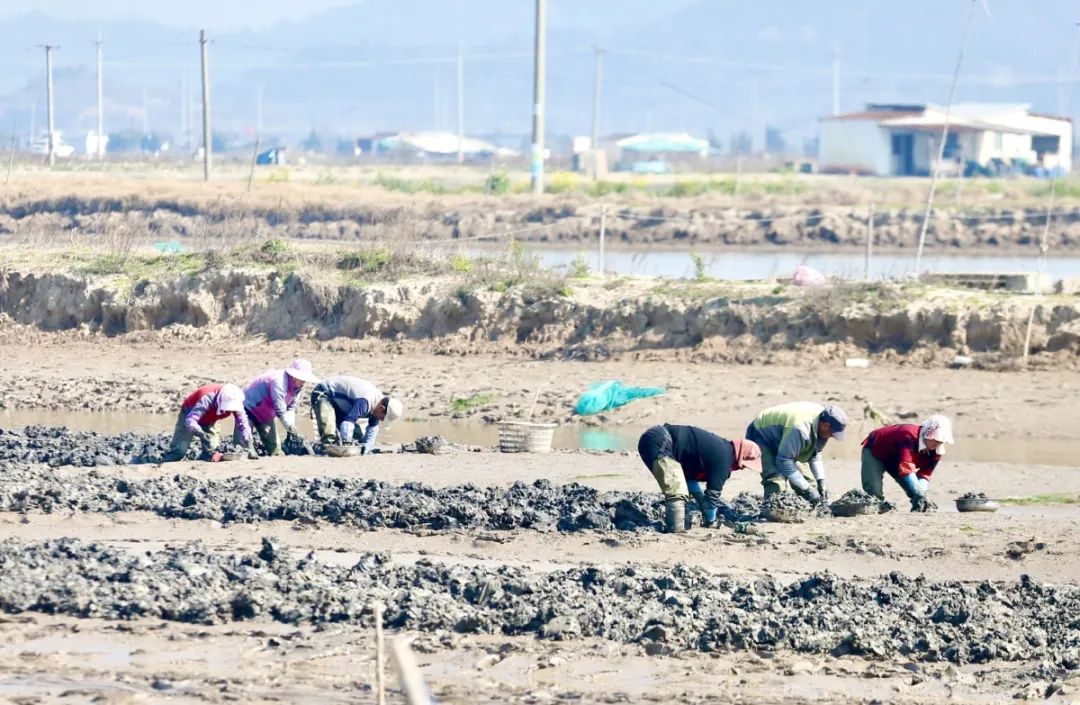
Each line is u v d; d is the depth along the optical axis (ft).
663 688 159.63
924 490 241.14
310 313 449.48
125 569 199.72
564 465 282.97
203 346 446.19
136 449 291.38
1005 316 380.78
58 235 549.13
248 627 180.45
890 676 163.84
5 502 241.76
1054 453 306.14
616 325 411.13
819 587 192.24
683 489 224.74
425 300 437.58
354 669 165.17
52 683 160.35
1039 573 206.49
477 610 183.93
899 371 373.40
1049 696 156.97
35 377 401.29
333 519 232.73
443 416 352.08
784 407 237.25
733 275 630.74
